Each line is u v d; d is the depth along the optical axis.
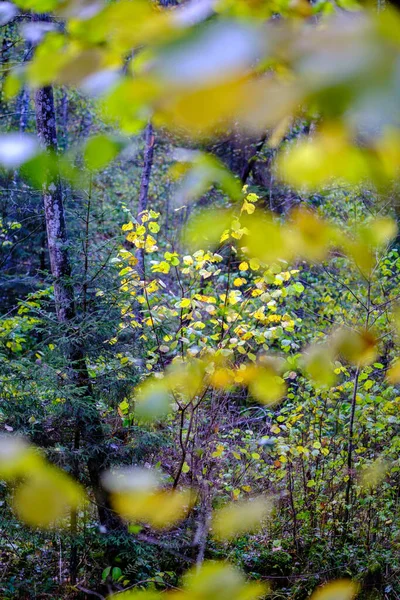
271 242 0.70
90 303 5.93
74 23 0.63
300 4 0.79
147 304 5.28
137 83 0.38
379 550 5.65
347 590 0.84
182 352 4.79
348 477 6.00
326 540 6.02
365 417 6.15
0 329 6.12
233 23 0.38
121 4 0.51
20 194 8.93
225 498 5.43
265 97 0.35
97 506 5.41
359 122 0.45
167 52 0.36
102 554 5.76
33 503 0.61
